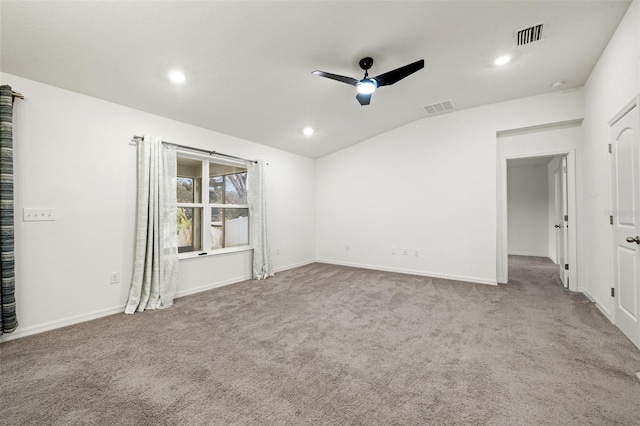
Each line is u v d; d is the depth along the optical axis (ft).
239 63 8.34
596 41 8.20
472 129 13.44
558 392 5.15
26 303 7.64
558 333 7.67
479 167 13.34
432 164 14.61
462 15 7.02
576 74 10.16
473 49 8.48
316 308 9.86
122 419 4.54
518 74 10.11
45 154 8.00
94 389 5.32
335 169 18.29
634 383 5.37
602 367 5.95
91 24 6.20
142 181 9.84
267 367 6.07
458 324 8.38
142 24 6.37
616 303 8.03
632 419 4.43
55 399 5.03
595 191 9.88
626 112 7.29
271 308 9.86
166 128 10.96
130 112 9.91
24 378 5.67
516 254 22.70
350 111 12.72
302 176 18.07
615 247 8.10
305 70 9.04
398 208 15.75
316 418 4.53
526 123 12.17
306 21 6.88
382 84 8.27
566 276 12.23
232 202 14.16
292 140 15.38
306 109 11.98
